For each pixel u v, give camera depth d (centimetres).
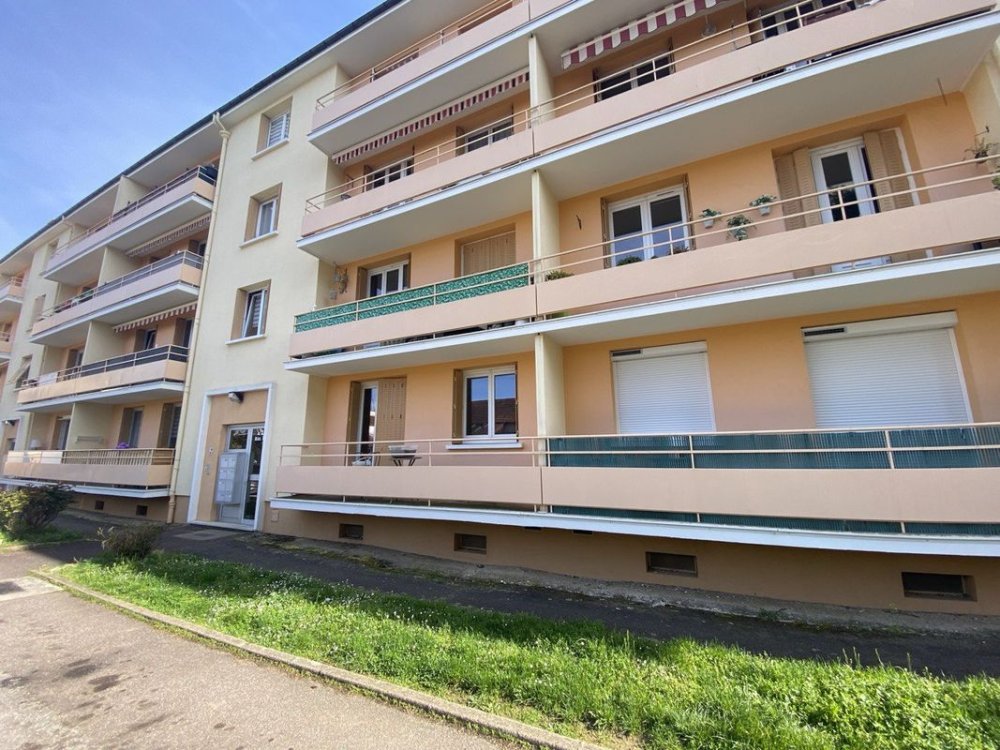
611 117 852
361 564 867
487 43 1039
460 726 332
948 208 585
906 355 690
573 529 725
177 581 697
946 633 521
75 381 1717
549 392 835
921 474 534
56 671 421
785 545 586
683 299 723
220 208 1594
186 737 323
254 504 1266
